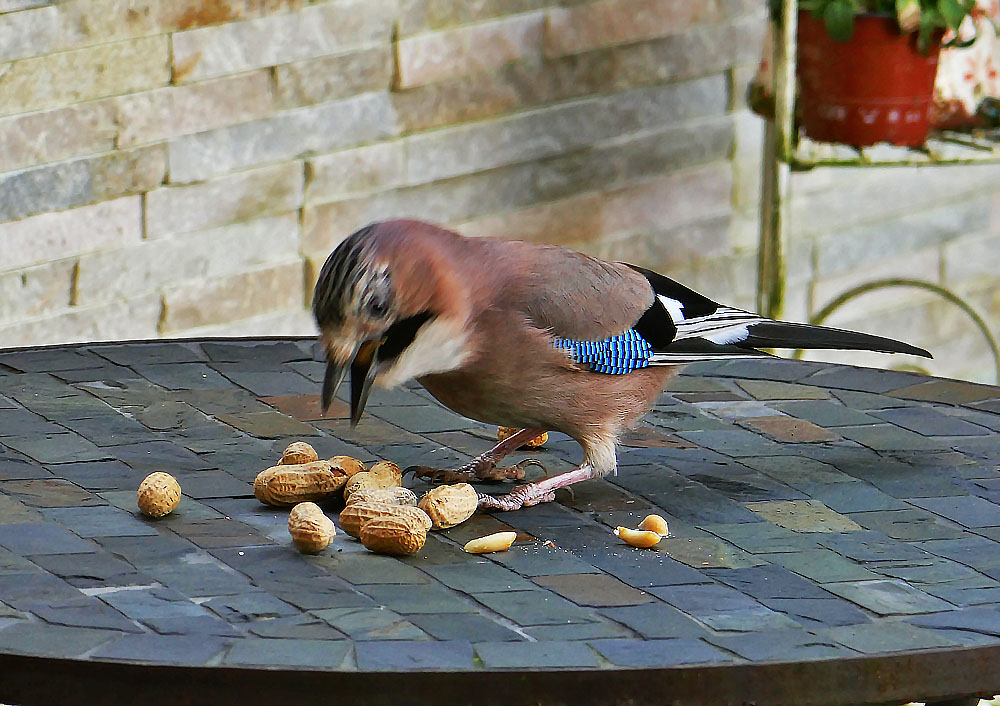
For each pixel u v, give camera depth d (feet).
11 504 10.61
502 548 10.23
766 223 23.34
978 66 22.39
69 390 13.42
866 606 9.28
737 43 23.89
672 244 23.99
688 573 9.86
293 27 19.85
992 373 28.04
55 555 9.69
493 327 11.43
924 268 26.94
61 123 18.39
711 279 24.56
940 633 8.83
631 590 9.52
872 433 13.11
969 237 27.35
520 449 13.02
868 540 10.57
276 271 20.56
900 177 26.22
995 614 9.17
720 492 11.63
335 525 10.69
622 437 12.94
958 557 10.25
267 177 20.15
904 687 8.50
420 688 8.04
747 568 9.97
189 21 19.04
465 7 21.20
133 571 9.49
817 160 21.33
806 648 8.54
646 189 23.53
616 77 22.82
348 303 10.23
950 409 13.82
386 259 10.38
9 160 18.08
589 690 8.14
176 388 13.66
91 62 18.44
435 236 10.95
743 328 13.05
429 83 21.15
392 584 9.51
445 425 13.23
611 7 22.49
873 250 26.22
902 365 26.94
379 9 20.48
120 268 19.24
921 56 20.71
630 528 10.82
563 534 10.69
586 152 22.81
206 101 19.43
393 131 21.03
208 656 8.14
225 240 20.03
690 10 23.27
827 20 20.45
